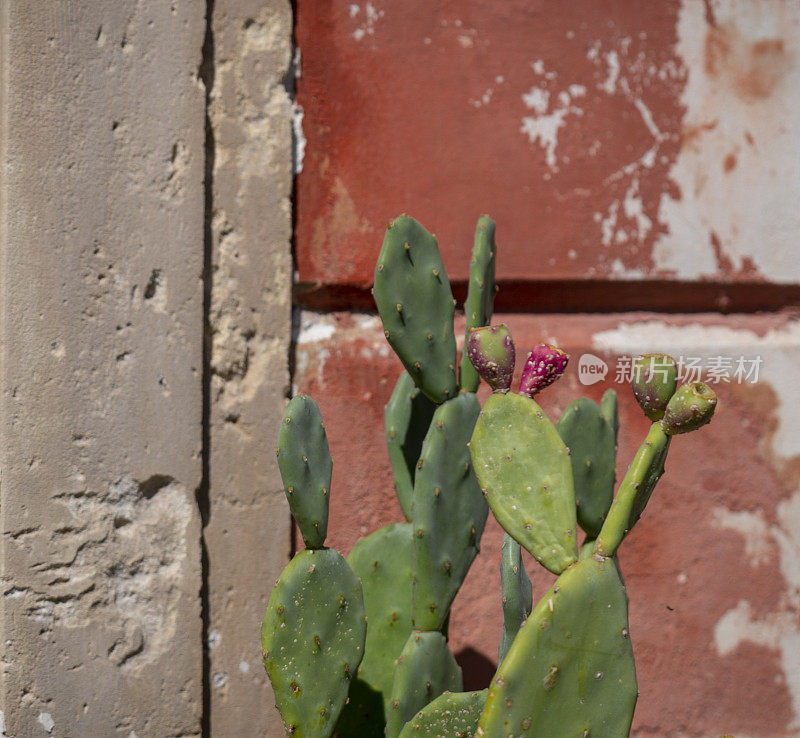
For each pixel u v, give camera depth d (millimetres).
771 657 3455
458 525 2982
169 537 3188
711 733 3422
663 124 3449
